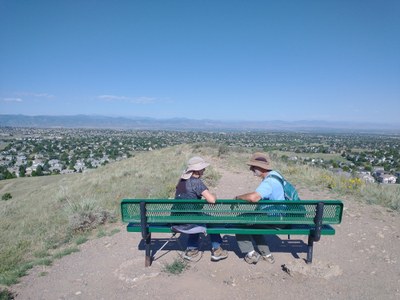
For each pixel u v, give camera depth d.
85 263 4.29
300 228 3.93
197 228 3.85
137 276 3.76
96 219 5.94
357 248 4.51
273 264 4.06
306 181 8.81
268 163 4.01
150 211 3.93
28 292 3.62
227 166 12.19
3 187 27.97
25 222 6.89
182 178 4.06
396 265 4.01
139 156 19.36
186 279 3.68
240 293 3.42
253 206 3.92
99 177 11.84
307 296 3.35
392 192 7.12
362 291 3.44
